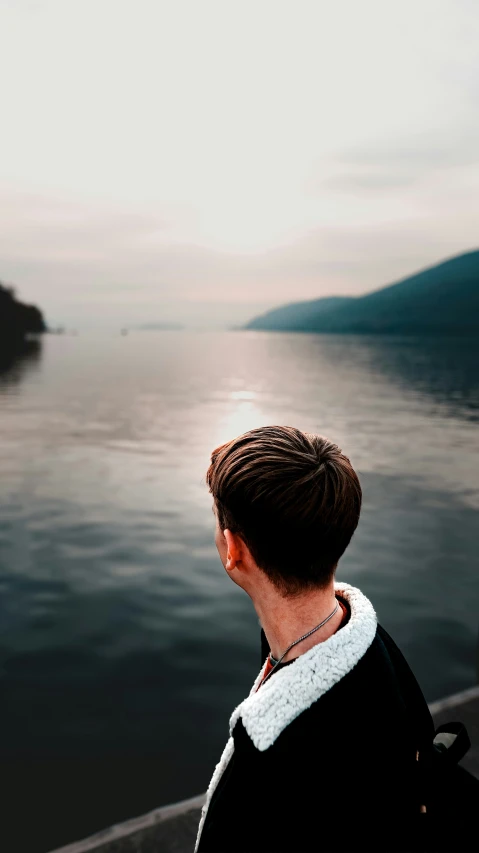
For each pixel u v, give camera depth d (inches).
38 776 137.3
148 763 142.0
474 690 93.3
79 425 913.5
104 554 300.5
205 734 152.7
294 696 22.5
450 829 22.7
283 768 21.5
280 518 23.7
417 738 23.6
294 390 1728.6
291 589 25.0
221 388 1812.3
